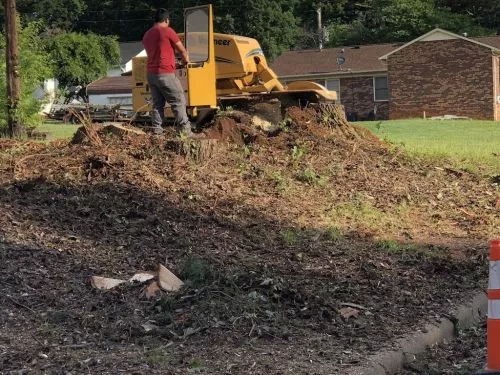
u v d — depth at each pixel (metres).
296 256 7.42
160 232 7.70
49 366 4.63
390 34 57.84
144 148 10.14
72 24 61.50
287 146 12.38
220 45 15.13
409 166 13.10
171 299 5.72
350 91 45.50
